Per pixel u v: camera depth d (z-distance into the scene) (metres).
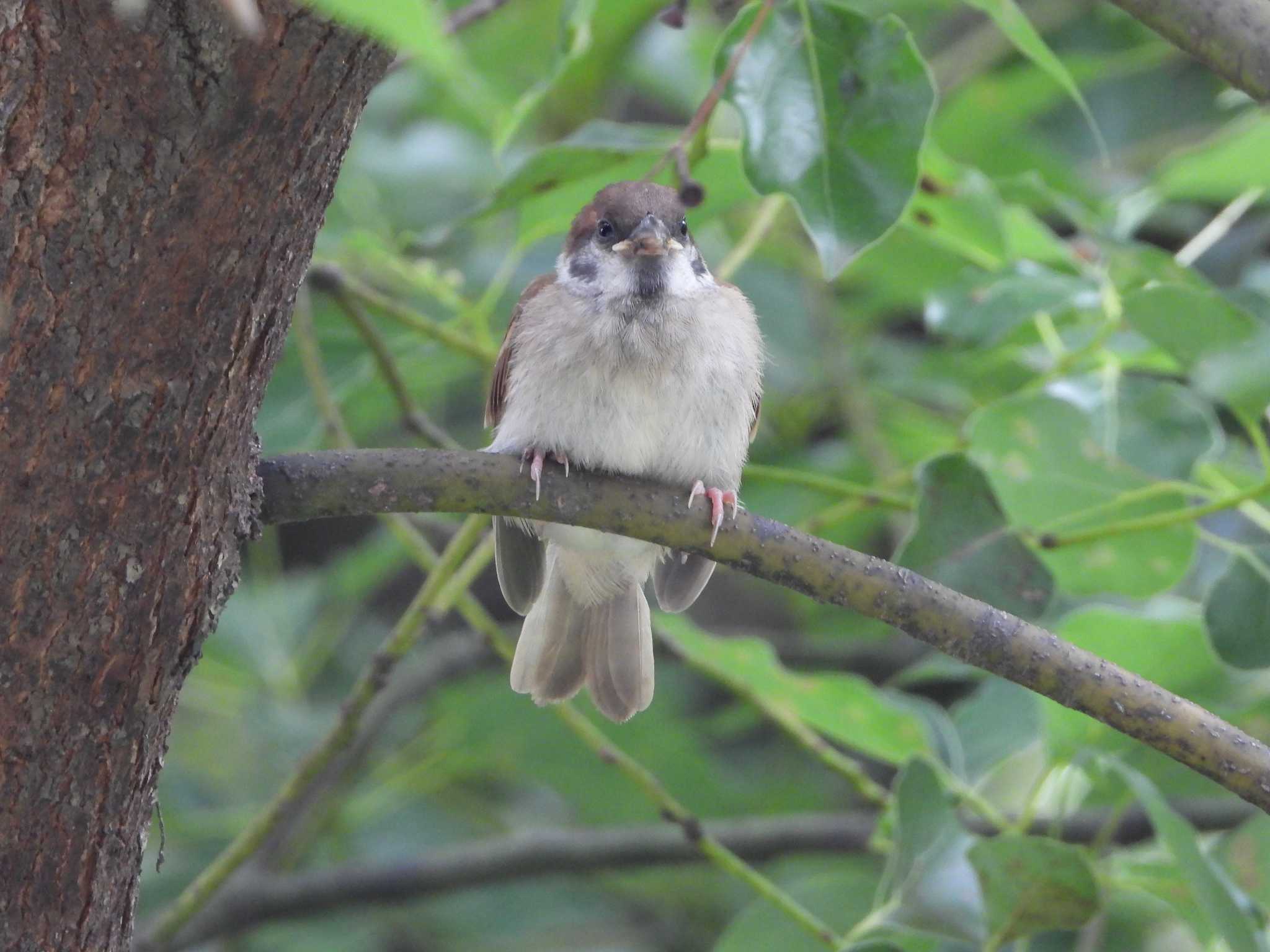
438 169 10.97
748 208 10.45
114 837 4.59
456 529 10.51
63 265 3.95
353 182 10.01
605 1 9.81
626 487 5.68
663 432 7.04
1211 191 8.12
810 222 5.64
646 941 11.58
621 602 7.79
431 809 12.02
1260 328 6.52
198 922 9.98
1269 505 7.96
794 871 11.03
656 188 7.39
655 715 10.78
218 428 4.38
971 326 7.80
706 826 10.15
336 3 2.19
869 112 5.71
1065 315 8.07
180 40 3.74
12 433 4.10
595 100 10.83
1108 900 7.16
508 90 10.54
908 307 11.51
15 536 4.20
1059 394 7.45
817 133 5.70
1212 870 6.48
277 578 11.48
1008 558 6.48
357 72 3.99
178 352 4.18
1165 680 7.68
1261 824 7.02
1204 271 10.76
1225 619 6.62
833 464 10.91
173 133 3.86
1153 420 7.30
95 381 4.11
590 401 7.00
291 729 10.97
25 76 3.72
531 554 7.59
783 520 10.72
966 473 6.55
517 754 11.01
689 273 7.24
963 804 8.15
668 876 11.27
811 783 11.79
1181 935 9.28
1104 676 5.38
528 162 7.13
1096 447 7.04
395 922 11.33
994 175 10.27
